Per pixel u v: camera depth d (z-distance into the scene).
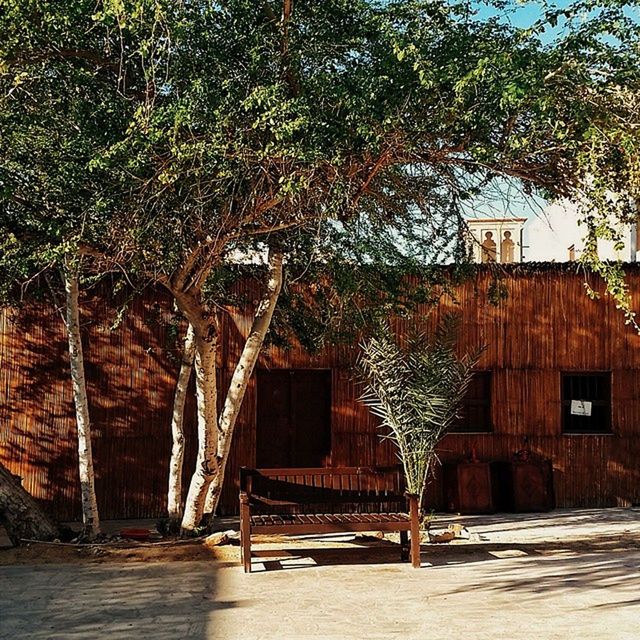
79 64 8.35
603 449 13.87
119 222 8.32
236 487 13.24
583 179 7.86
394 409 10.36
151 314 13.09
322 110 7.67
